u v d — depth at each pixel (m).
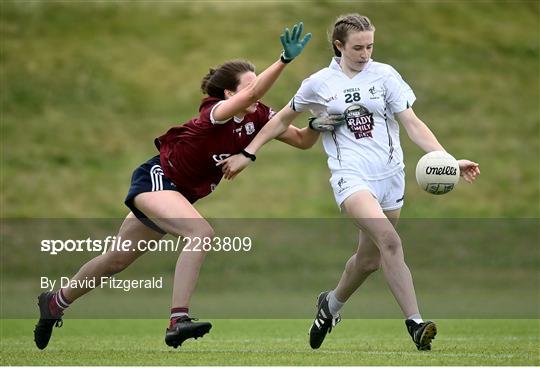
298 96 23.12
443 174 22.33
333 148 22.94
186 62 112.00
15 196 88.25
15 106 104.50
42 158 95.69
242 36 113.94
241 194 87.00
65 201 88.12
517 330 33.81
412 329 21.80
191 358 20.89
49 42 115.50
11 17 119.31
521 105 107.62
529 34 123.62
